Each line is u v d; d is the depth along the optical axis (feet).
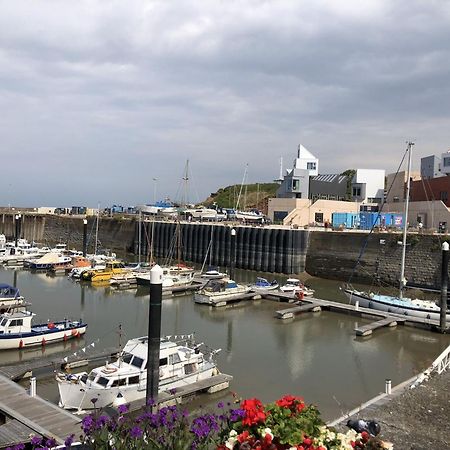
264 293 162.61
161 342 79.66
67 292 171.63
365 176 320.09
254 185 540.11
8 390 68.44
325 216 280.92
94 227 339.57
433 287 178.81
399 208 260.01
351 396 78.79
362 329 118.52
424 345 111.14
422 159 308.81
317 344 110.73
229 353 102.06
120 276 186.50
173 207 362.33
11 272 219.41
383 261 197.47
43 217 375.04
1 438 52.65
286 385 83.46
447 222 211.61
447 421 56.70
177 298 163.43
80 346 104.63
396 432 53.36
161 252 287.07
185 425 30.66
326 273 219.41
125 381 69.51
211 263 254.68
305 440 24.49
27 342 101.50
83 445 31.73
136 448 27.76
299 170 323.57
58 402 71.20
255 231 238.68
